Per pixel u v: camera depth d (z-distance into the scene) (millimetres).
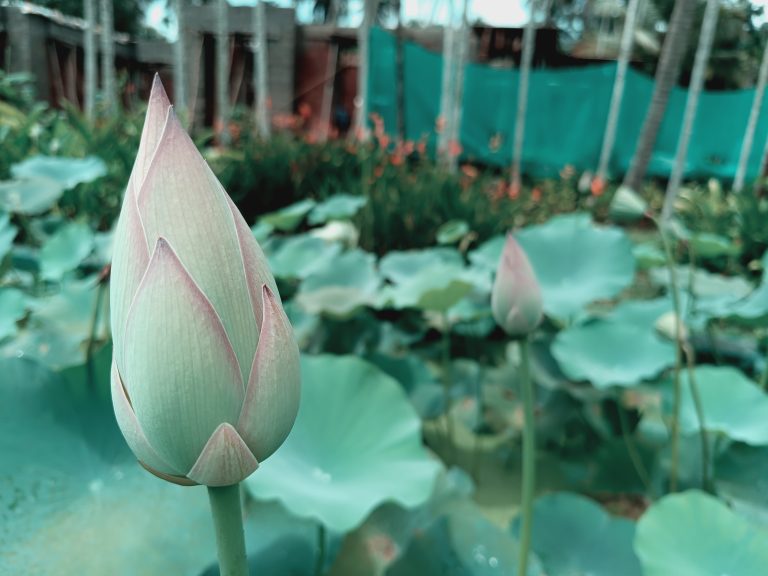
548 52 4895
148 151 149
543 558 518
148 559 391
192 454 146
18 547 378
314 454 522
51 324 779
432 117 3904
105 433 471
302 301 934
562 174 3691
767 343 1002
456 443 854
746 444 640
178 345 138
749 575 388
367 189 1672
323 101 4027
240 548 165
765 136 4078
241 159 1938
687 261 1646
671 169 4129
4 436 429
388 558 561
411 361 850
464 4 2887
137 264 144
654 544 420
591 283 767
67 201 1375
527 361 403
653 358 694
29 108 2752
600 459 755
